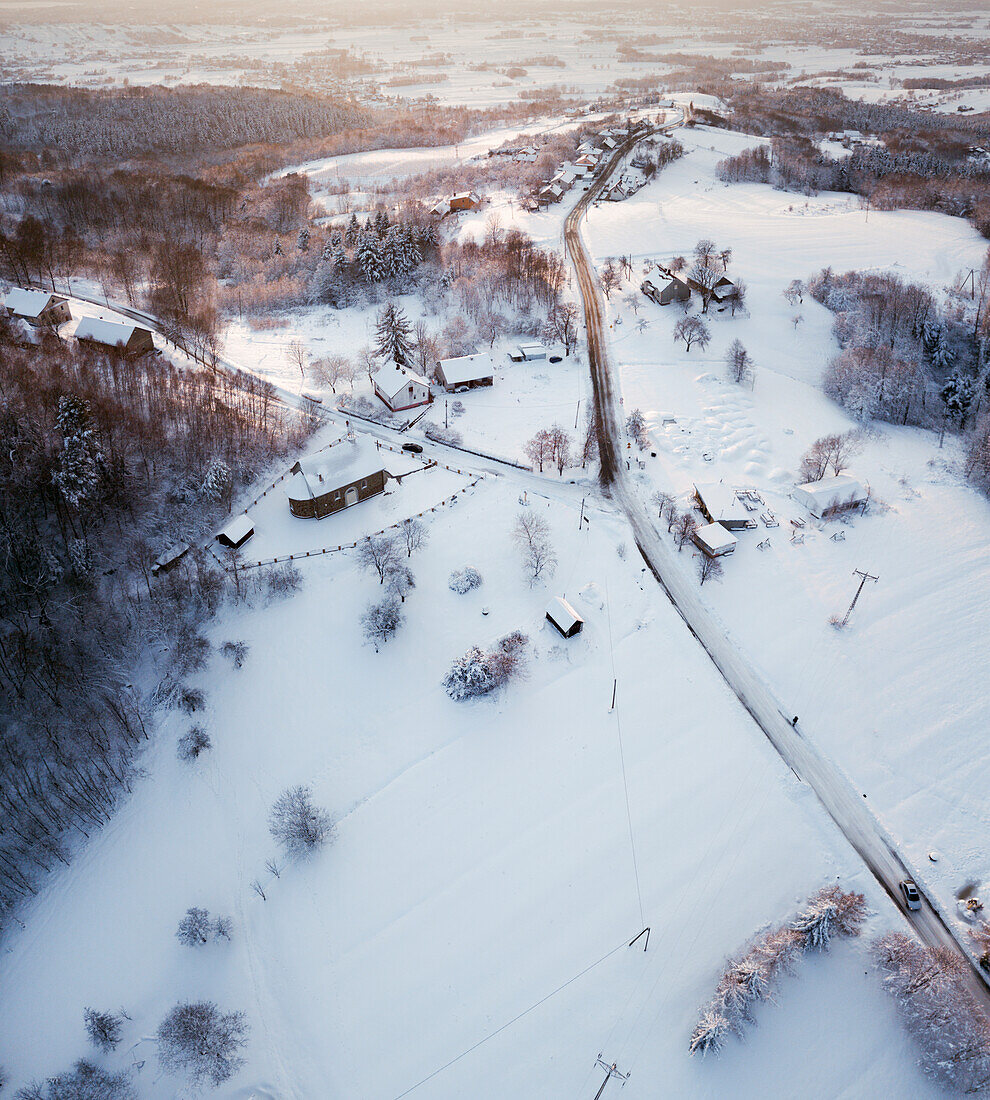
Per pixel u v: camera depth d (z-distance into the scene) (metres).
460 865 51.50
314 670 63.25
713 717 60.00
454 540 74.44
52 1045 44.25
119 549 71.06
